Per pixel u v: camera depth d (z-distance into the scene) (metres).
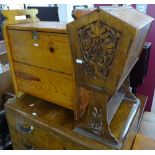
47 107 0.86
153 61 1.32
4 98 1.32
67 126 0.74
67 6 2.24
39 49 0.74
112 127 0.74
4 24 0.79
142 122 1.18
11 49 0.83
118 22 0.48
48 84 0.78
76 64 0.61
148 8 1.22
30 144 0.88
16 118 0.86
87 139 0.68
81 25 0.54
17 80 0.89
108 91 0.58
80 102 0.74
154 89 1.40
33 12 0.89
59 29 0.65
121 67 0.52
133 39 0.48
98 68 0.57
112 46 0.52
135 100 0.92
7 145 1.15
